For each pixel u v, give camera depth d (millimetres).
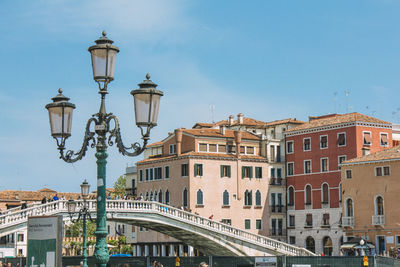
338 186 68375
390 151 62938
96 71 11922
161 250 71562
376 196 62031
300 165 72812
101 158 12172
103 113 12117
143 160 75812
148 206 52219
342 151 68375
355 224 63594
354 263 35156
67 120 12500
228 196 70062
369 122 68375
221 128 72875
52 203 45688
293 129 73938
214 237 55719
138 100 12031
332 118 71812
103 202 12070
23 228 44375
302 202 72188
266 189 72938
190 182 67938
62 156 12477
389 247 60469
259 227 71875
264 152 74125
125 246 83750
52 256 12500
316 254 64625
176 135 70688
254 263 34625
